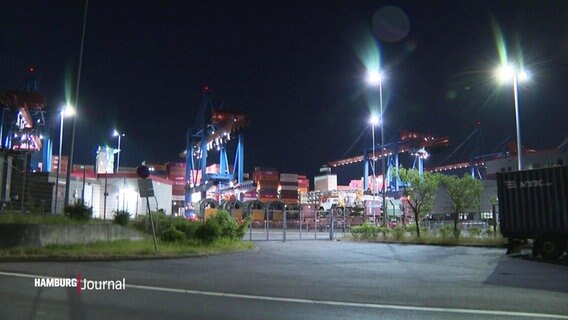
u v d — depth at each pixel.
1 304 9.46
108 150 89.38
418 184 34.81
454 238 31.75
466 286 13.03
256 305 9.98
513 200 22.45
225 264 18.11
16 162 33.72
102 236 23.33
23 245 18.78
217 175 98.00
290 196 99.25
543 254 21.11
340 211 63.53
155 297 10.64
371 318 8.88
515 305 10.27
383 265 18.42
